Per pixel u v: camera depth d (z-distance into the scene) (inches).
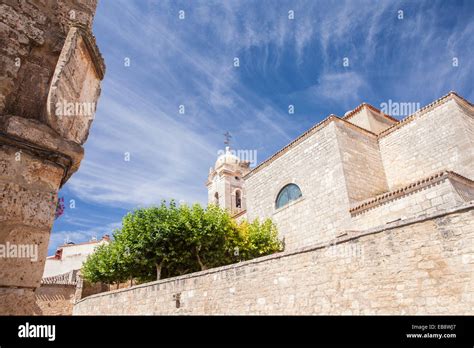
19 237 114.4
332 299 329.4
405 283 279.0
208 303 460.1
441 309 252.7
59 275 1342.3
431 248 270.4
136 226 783.7
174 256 751.1
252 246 777.6
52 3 154.8
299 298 359.9
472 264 244.2
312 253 362.9
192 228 764.6
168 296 524.7
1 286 107.2
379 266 300.8
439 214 270.5
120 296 634.2
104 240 1459.2
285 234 785.6
